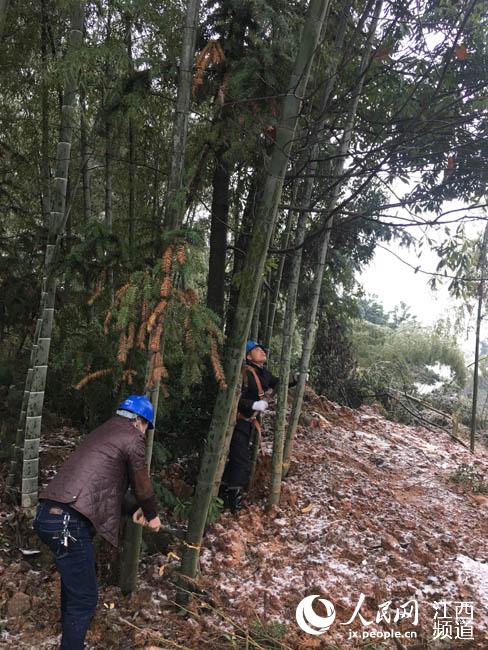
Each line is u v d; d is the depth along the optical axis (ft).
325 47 15.07
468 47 16.63
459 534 16.69
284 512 16.38
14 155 17.43
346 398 32.04
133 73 12.33
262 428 22.82
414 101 17.39
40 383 13.69
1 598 11.28
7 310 17.76
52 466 16.81
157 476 16.08
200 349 10.18
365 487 19.08
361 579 12.89
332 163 19.63
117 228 12.85
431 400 38.81
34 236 17.44
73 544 9.20
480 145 15.64
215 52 11.88
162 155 15.47
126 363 12.05
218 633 10.75
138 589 11.91
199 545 11.58
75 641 9.25
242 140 13.76
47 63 14.46
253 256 11.08
